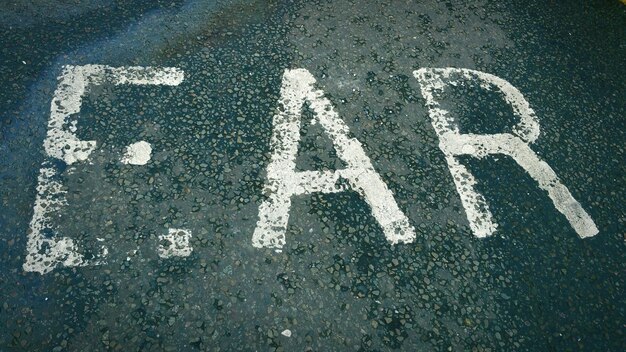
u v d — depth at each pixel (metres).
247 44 3.07
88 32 2.98
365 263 2.31
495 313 2.25
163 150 2.56
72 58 2.85
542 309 2.30
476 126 2.90
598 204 2.69
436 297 2.26
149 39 3.00
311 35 3.18
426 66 3.15
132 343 2.01
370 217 2.46
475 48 3.31
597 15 3.69
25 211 2.28
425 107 2.94
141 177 2.45
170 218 2.34
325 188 2.53
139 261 2.21
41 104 2.64
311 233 2.37
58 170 2.43
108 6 3.13
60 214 2.29
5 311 2.02
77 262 2.18
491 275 2.36
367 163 2.65
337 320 2.15
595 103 3.14
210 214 2.38
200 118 2.70
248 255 2.28
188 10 3.19
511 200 2.63
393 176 2.62
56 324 2.02
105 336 2.02
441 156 2.74
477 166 2.73
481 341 2.17
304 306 2.17
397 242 2.40
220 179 2.49
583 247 2.52
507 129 2.92
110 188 2.40
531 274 2.39
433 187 2.62
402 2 3.49
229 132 2.67
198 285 2.17
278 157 2.61
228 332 2.07
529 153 2.83
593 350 2.23
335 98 2.89
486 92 3.08
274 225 2.38
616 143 2.97
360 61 3.09
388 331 2.15
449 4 3.54
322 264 2.29
